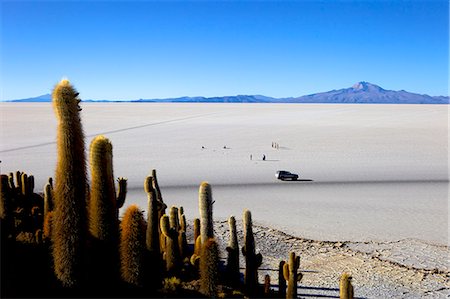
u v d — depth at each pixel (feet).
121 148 215.51
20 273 28.14
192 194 121.90
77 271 25.04
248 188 131.13
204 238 38.24
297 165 170.30
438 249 78.74
